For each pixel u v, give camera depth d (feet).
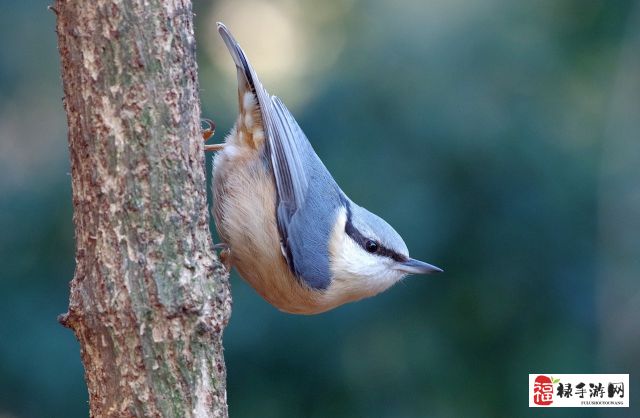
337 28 41.14
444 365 39.04
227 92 38.96
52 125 38.58
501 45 38.40
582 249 38.68
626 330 40.09
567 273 38.70
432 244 36.45
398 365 38.73
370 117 37.09
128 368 16.62
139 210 16.72
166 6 16.99
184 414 16.78
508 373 39.40
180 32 17.21
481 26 38.60
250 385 36.35
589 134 40.40
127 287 16.60
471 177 36.96
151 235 16.78
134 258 16.67
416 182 36.50
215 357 17.28
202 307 17.02
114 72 16.65
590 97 41.39
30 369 33.91
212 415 17.08
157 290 16.67
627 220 40.19
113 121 16.67
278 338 35.58
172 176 17.01
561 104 39.65
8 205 36.19
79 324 16.85
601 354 39.65
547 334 39.42
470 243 37.52
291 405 36.73
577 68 41.16
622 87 41.60
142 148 16.78
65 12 16.80
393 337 38.55
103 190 16.70
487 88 37.81
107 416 16.74
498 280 38.34
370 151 36.70
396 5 39.75
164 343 16.69
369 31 39.50
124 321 16.58
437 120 36.83
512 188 37.32
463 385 39.22
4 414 33.88
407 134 36.81
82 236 16.96
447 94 37.32
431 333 38.78
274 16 43.06
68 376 34.22
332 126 37.06
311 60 40.47
